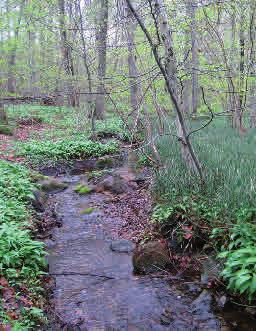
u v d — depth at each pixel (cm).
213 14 1261
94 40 1459
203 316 450
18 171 938
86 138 1468
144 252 572
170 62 695
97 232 708
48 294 491
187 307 470
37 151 1203
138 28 1134
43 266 541
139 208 780
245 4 1180
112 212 798
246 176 643
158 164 934
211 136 1270
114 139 1405
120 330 427
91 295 498
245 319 441
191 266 559
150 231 654
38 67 1914
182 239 597
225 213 564
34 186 873
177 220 625
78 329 427
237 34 1479
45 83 1720
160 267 560
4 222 600
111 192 913
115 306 473
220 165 764
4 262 482
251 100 1459
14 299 430
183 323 438
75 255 613
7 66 1889
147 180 932
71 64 1565
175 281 529
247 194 567
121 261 591
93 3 1387
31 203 764
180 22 866
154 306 473
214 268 523
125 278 541
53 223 731
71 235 693
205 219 596
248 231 505
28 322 404
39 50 2206
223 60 1379
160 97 1149
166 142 1116
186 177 690
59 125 1808
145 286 520
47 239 661
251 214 541
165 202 669
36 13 1488
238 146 1038
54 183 959
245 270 441
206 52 1434
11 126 1648
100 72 1373
